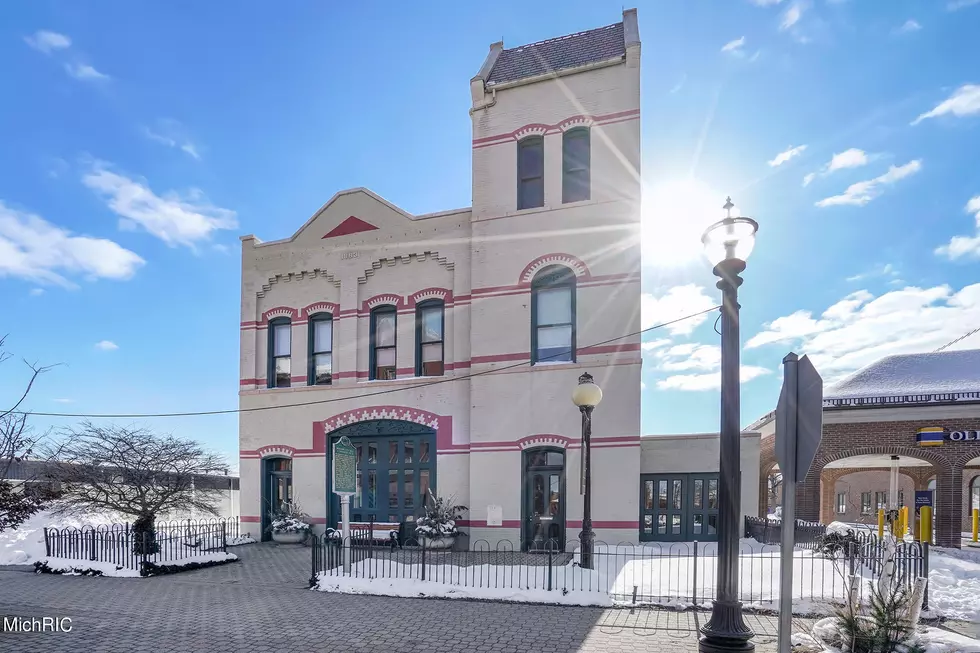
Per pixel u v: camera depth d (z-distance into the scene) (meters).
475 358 16.42
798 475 4.90
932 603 9.18
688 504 16.45
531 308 16.17
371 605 9.73
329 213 19.17
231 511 21.73
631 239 15.57
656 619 8.69
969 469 29.00
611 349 15.34
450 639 7.82
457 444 16.66
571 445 15.24
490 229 16.78
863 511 37.03
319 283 19.08
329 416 18.16
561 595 9.68
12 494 9.78
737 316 6.07
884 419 18.72
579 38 17.72
